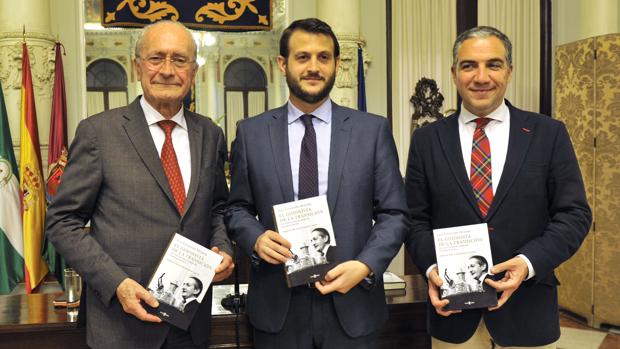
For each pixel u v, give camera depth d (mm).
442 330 2049
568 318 4984
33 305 2498
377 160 1984
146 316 1768
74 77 5359
